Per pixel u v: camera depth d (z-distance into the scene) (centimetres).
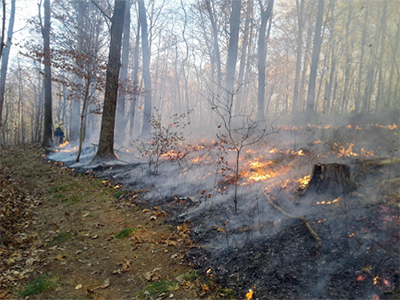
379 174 421
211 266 341
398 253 272
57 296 312
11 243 433
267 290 279
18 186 733
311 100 1319
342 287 259
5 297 312
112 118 945
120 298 305
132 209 562
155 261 375
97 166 875
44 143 1463
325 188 399
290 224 371
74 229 492
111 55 922
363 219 330
